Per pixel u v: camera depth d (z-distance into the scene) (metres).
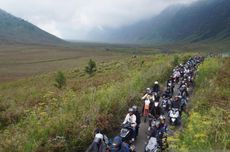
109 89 18.41
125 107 16.92
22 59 121.00
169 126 15.77
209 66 31.03
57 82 30.31
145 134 14.86
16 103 18.89
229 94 19.05
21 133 11.17
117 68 48.06
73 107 14.38
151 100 16.92
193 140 9.90
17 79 62.03
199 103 17.08
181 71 30.89
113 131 14.48
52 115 13.19
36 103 18.64
